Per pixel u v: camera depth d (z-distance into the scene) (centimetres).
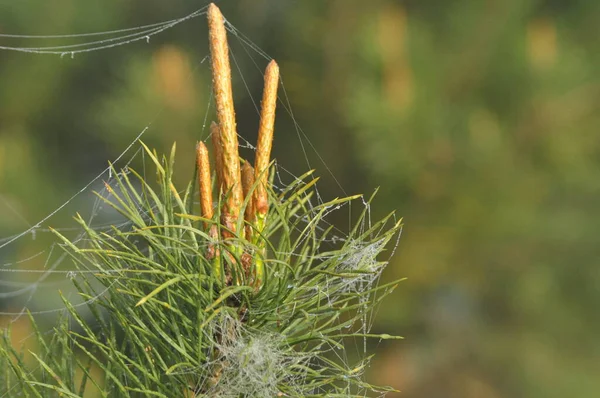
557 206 150
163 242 73
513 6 146
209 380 72
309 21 156
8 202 159
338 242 152
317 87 157
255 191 73
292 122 162
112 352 72
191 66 170
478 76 146
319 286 72
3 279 148
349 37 152
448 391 158
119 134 158
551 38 148
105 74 175
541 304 153
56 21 170
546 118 145
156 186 158
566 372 154
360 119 142
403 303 152
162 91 159
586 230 146
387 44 144
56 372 73
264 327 72
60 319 74
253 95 175
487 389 156
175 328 72
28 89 169
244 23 175
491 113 147
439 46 147
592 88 144
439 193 146
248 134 176
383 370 157
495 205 146
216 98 72
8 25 169
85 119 172
